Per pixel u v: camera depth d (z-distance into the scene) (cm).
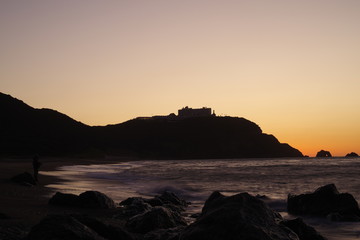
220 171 5703
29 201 1728
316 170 5784
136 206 1558
